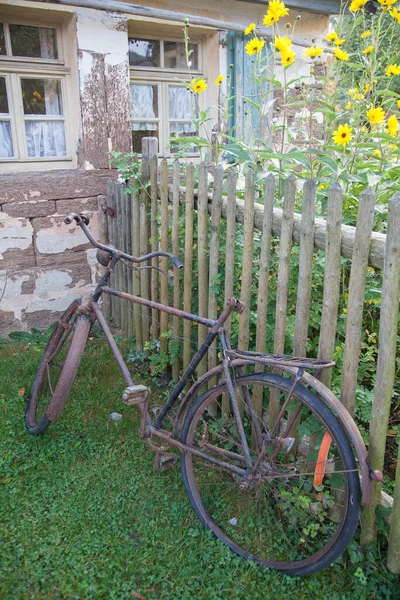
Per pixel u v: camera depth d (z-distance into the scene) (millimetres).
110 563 2102
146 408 2484
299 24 5484
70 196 4281
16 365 3750
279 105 5406
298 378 2057
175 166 3078
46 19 4129
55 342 2980
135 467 2697
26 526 2270
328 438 2014
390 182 2539
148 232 3633
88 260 4520
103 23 4121
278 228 2346
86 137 4254
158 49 4801
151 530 2299
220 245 3004
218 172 2701
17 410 3152
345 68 3910
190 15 4371
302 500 2158
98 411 3201
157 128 4918
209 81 5000
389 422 2869
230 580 2066
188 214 3029
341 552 1947
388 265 1800
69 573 2045
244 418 2779
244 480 2215
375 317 3021
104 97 4266
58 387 2668
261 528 2322
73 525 2285
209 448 2389
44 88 4297
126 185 3947
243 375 2299
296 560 2162
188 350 3273
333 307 2098
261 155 2904
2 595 1943
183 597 1975
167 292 3439
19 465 2676
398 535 1958
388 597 1970
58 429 2988
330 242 2035
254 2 4828
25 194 4082
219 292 2973
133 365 3816
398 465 1920
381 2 2965
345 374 2086
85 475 2619
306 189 2111
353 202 2711
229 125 5020
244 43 4895
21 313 4348
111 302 4566
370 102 2973
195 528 2328
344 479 2000
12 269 4211
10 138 4238
